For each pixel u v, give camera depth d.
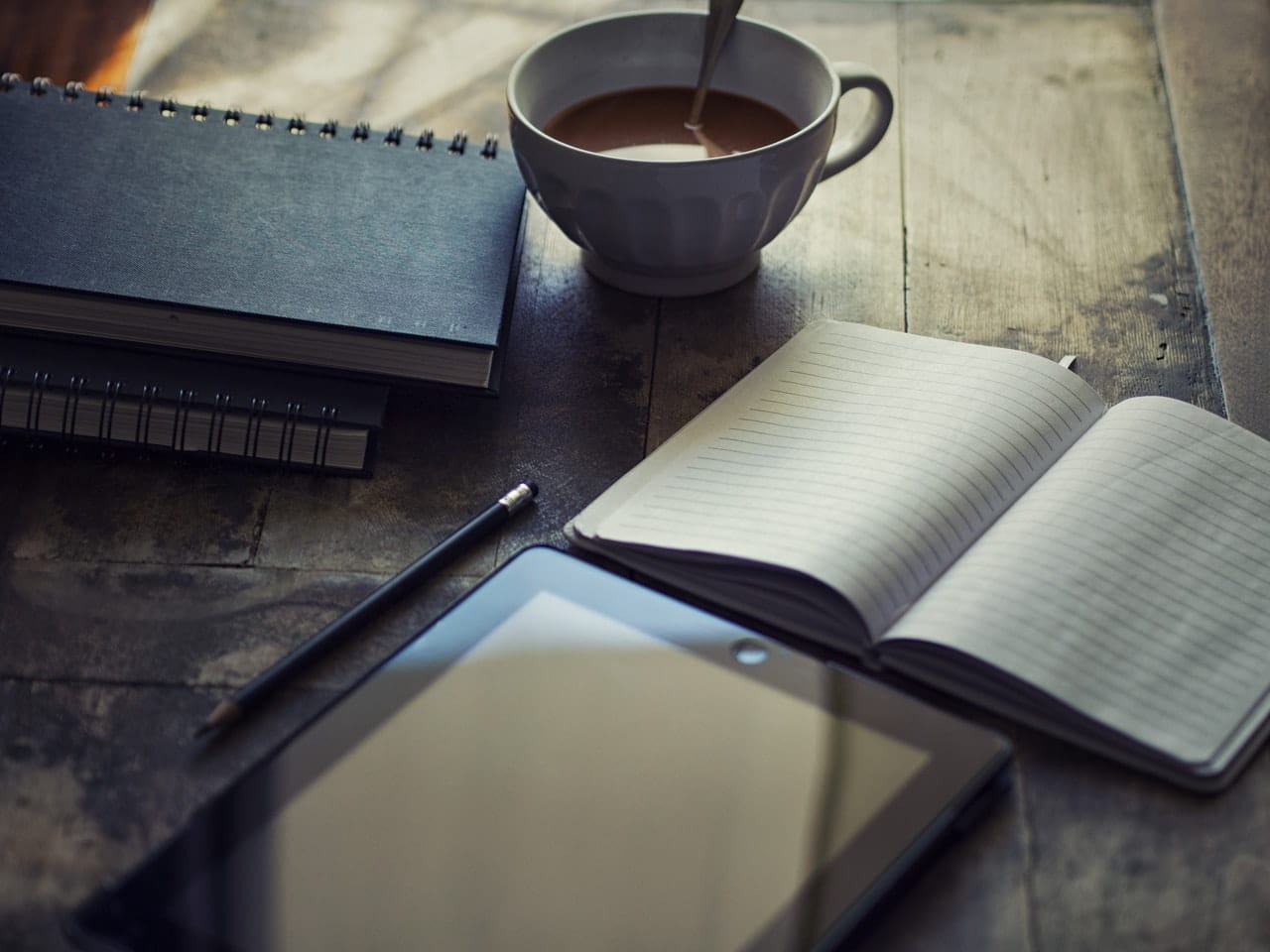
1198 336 0.86
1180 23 1.15
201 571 0.70
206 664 0.65
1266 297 0.89
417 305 0.76
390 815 0.54
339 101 1.07
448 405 0.80
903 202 0.98
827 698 0.59
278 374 0.77
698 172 0.77
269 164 0.87
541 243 0.93
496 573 0.64
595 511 0.70
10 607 0.67
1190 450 0.70
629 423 0.79
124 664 0.65
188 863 0.52
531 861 0.52
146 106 0.92
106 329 0.75
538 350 0.84
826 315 0.88
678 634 0.62
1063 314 0.88
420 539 0.72
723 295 0.89
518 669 0.60
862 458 0.70
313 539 0.72
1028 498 0.69
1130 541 0.65
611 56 0.89
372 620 0.67
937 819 0.54
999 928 0.54
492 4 1.21
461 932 0.50
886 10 1.19
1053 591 0.62
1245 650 0.62
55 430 0.75
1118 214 0.96
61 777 0.59
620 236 0.82
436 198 0.86
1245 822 0.57
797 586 0.64
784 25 1.17
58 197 0.81
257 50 1.13
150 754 0.60
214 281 0.76
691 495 0.70
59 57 1.11
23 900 0.55
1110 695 0.59
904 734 0.57
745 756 0.56
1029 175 1.00
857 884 0.52
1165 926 0.54
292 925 0.50
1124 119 1.06
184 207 0.82
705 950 0.49
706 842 0.53
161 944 0.49
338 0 1.20
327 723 0.57
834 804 0.54
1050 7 1.19
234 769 0.60
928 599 0.63
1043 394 0.74
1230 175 0.99
